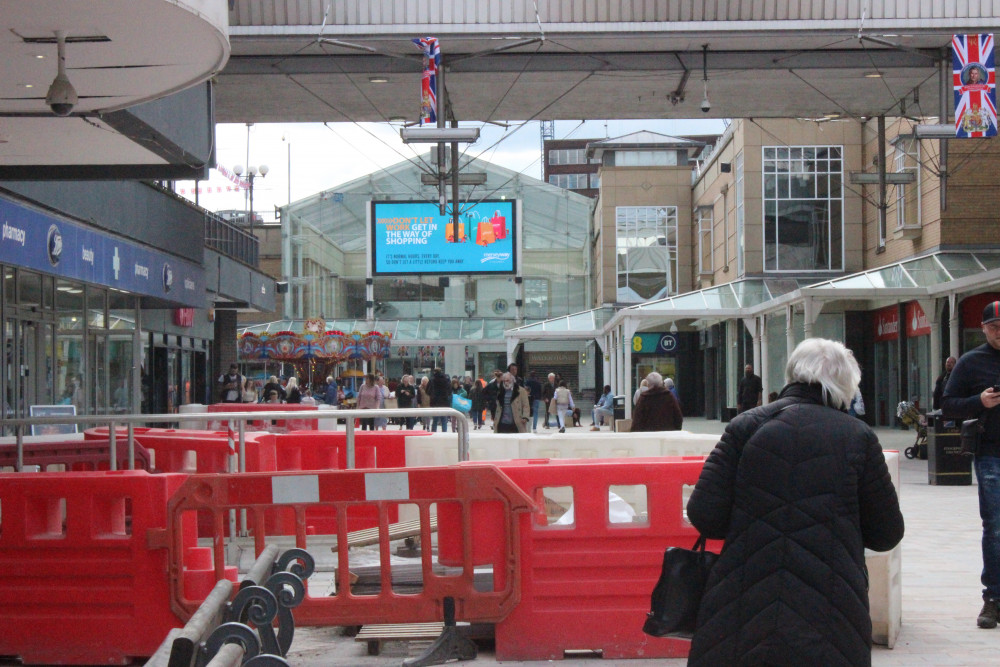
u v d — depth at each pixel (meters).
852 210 38.25
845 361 3.61
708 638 3.37
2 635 6.02
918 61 20.45
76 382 20.53
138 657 6.01
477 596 6.02
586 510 6.07
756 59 20.55
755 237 38.50
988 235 27.77
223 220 31.39
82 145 10.91
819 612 3.26
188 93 11.34
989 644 6.26
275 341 35.00
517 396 23.23
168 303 25.50
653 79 22.30
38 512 6.14
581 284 59.72
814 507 3.36
